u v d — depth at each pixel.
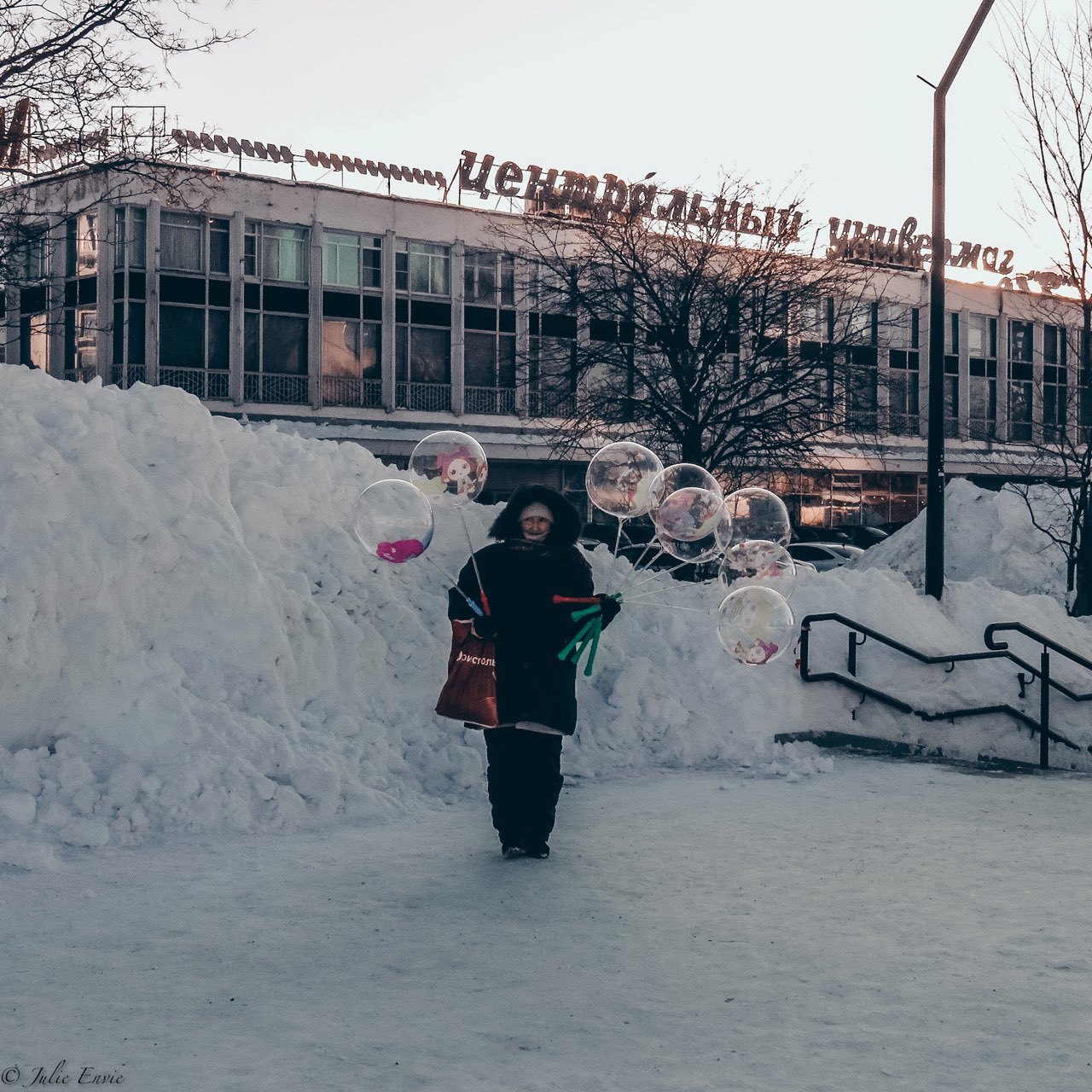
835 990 4.35
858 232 50.53
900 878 5.94
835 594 10.91
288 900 5.36
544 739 6.21
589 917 5.20
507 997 4.24
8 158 20.03
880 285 49.88
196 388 39.22
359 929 4.98
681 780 8.45
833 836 6.83
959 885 5.83
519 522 6.48
